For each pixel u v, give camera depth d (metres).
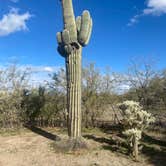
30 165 7.54
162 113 12.30
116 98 13.31
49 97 13.81
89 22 9.27
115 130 12.32
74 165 7.44
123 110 8.68
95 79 13.27
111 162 7.61
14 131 12.37
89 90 13.17
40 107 13.74
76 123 9.14
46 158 8.07
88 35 9.22
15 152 8.74
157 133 11.66
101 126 13.24
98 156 8.13
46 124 13.84
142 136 10.82
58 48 9.60
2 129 12.70
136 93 12.99
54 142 9.52
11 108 13.02
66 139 9.13
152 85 12.73
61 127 13.34
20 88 13.44
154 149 8.88
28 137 10.83
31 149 9.01
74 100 9.20
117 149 8.81
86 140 9.15
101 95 13.30
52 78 14.69
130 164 7.46
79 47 9.17
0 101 12.80
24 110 13.46
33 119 13.91
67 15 9.27
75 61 9.21
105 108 13.30
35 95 13.84
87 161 7.73
